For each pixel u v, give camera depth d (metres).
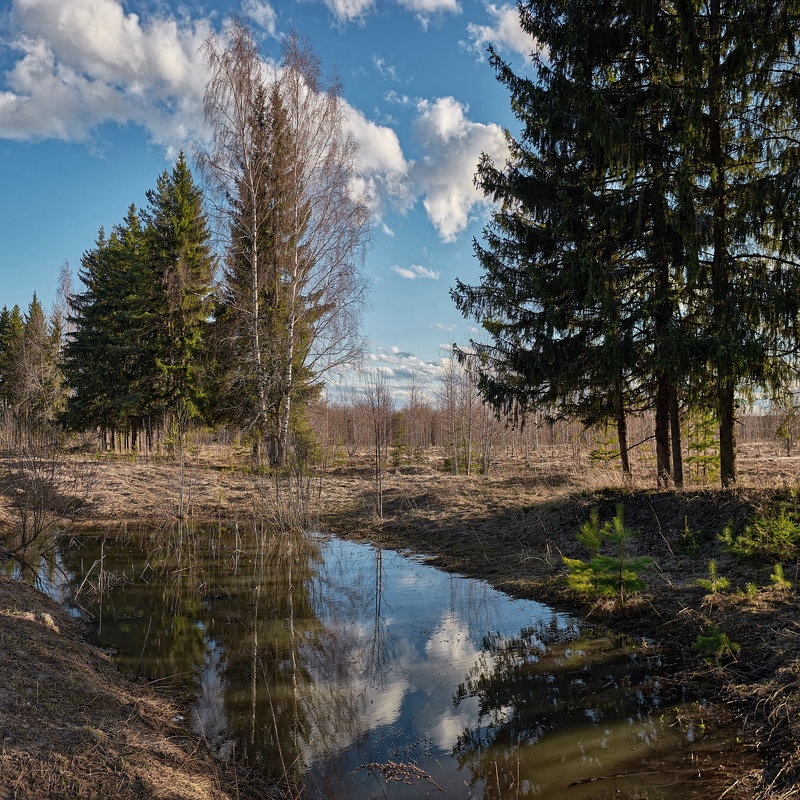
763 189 8.41
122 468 21.55
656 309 9.70
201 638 6.74
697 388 10.02
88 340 31.23
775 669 4.79
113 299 30.70
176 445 23.72
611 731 4.37
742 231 8.70
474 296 12.43
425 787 3.77
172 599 8.37
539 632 6.73
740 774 3.63
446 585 9.09
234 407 22.92
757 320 8.88
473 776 3.89
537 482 17.09
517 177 11.38
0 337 46.94
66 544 12.08
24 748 3.28
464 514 13.26
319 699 5.15
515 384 12.14
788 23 8.29
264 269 21.12
